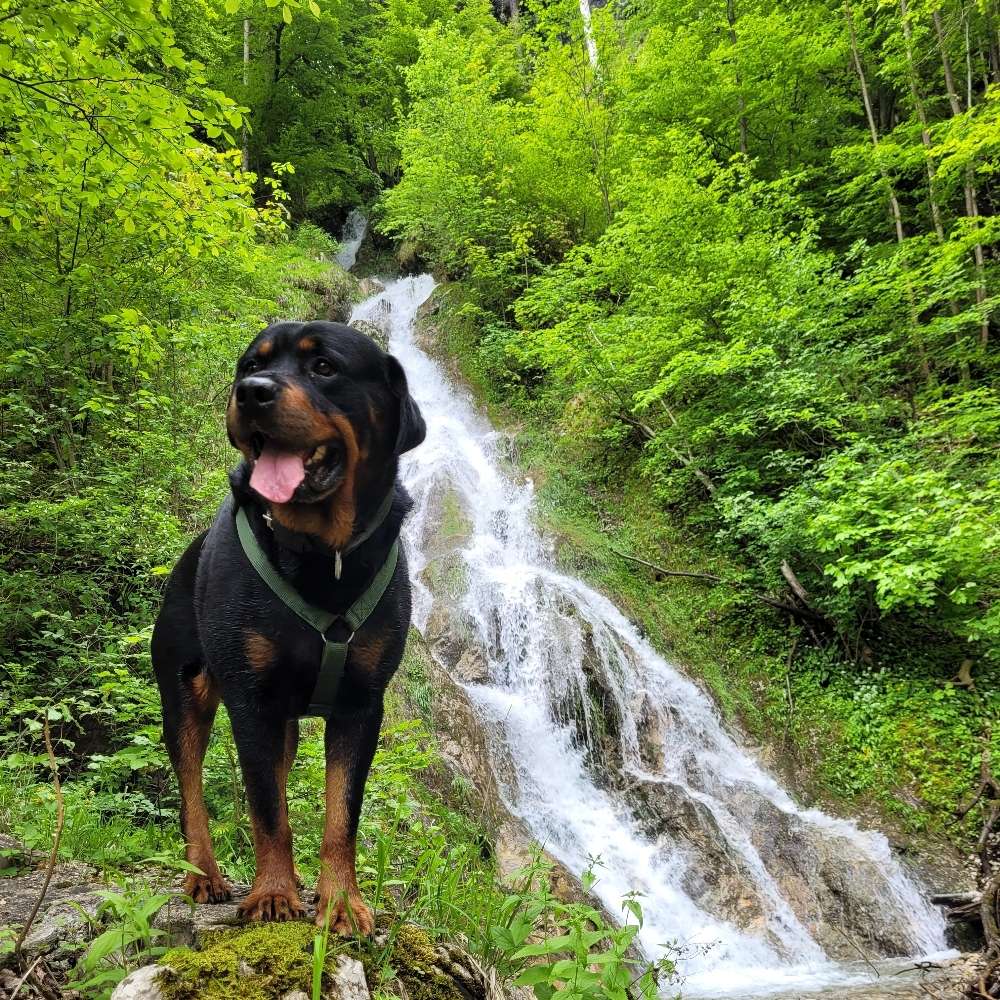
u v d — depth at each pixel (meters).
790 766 7.50
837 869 6.23
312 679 1.91
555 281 12.16
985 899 5.58
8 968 1.58
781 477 9.36
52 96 4.13
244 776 1.89
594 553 9.97
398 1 23.61
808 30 12.54
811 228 10.20
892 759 7.18
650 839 6.47
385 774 3.72
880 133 14.02
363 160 24.91
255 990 1.50
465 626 8.20
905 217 11.76
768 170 14.09
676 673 8.38
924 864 6.30
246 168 20.38
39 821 2.87
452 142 16.45
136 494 5.95
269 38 21.62
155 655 2.49
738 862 6.30
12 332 5.60
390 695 6.34
